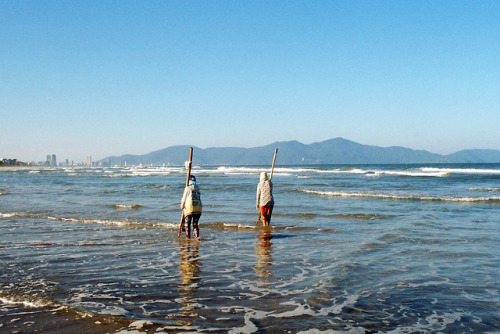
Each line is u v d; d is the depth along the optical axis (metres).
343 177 44.22
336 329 3.69
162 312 4.17
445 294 4.79
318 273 5.84
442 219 11.90
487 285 5.16
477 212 13.53
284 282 5.35
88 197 20.97
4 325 3.82
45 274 5.82
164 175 60.66
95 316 4.05
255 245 8.21
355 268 6.13
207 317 4.01
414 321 3.91
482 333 3.62
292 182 34.56
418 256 6.98
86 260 6.79
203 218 12.49
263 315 4.07
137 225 11.07
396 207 15.26
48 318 4.00
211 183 34.28
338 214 13.12
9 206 16.33
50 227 10.69
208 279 5.53
